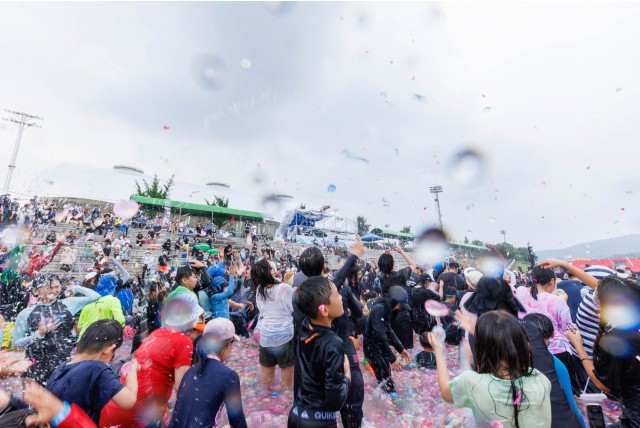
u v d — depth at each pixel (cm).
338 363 142
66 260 1044
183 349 189
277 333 289
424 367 348
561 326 246
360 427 211
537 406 118
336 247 1759
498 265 306
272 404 270
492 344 127
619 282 163
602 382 166
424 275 445
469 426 229
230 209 2261
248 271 587
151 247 1366
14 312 442
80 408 138
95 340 155
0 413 115
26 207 1280
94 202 1739
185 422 149
